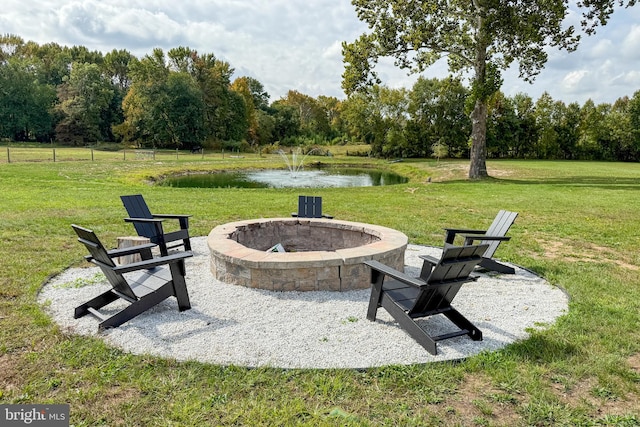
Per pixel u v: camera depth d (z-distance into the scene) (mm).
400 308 3516
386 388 2730
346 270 4594
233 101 57594
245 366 2943
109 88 56844
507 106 46000
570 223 9320
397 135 45438
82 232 3496
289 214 9664
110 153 37062
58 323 3594
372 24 19156
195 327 3619
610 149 44562
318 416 2406
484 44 18312
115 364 2908
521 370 2977
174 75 50375
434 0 17844
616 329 3676
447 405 2561
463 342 3459
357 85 20109
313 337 3480
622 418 2438
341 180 24234
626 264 6125
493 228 5742
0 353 3021
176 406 2461
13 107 49844
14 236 6691
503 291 4832
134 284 4055
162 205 10664
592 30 17938
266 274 4500
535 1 17406
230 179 23344
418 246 6914
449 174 24531
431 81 45875
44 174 17578
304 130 68125
